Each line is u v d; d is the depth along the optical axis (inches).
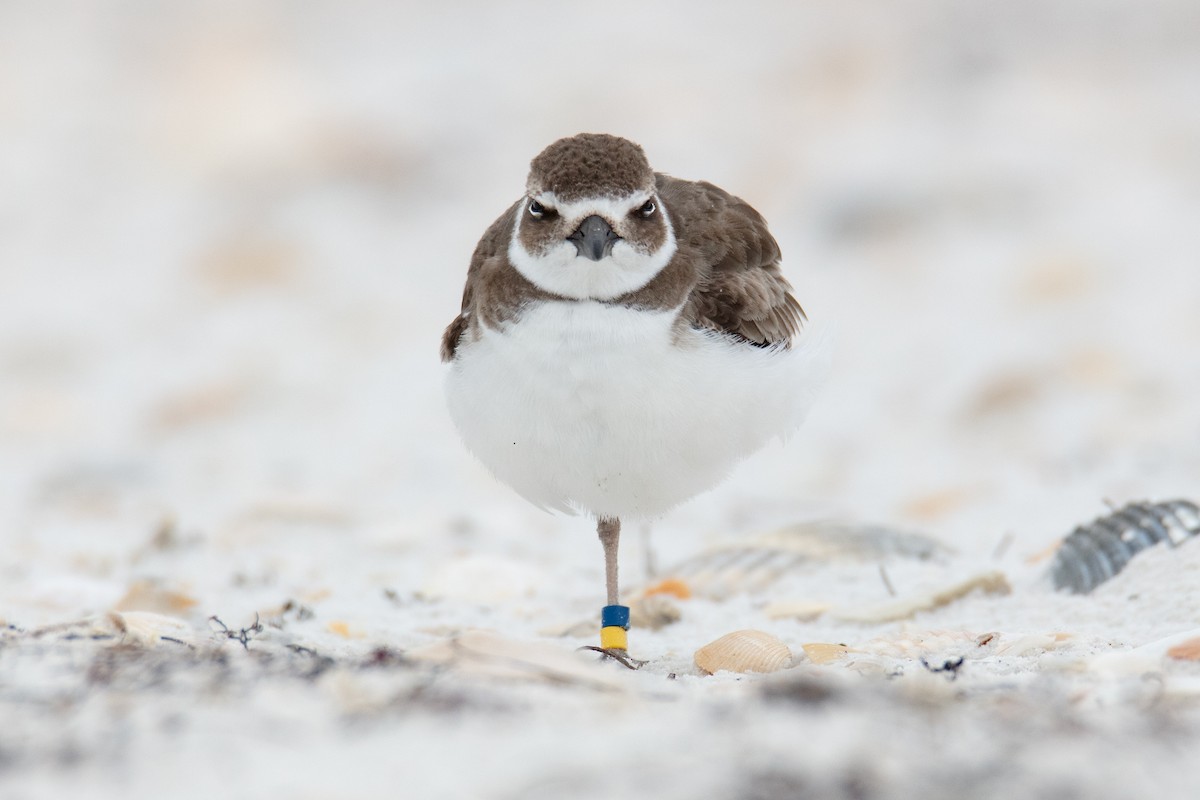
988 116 1061.8
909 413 657.0
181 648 244.5
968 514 460.8
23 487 572.7
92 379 773.3
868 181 944.9
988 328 754.2
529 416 280.4
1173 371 653.9
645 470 284.5
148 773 179.2
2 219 1028.5
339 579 387.5
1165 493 460.4
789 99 1105.4
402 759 182.4
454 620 339.9
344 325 839.7
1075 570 333.4
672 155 1026.1
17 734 193.2
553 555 430.6
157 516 502.9
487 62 1201.4
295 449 644.1
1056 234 877.2
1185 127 1024.2
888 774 175.6
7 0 1385.3
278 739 190.5
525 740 189.8
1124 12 1205.1
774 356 293.3
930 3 1234.6
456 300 881.5
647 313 280.1
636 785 173.0
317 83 1199.6
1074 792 169.9
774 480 569.0
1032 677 230.8
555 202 279.6
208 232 1000.9
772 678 233.8
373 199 1039.6
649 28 1241.4
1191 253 828.0
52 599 345.7
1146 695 209.0
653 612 331.6
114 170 1109.7
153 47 1288.1
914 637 292.5
